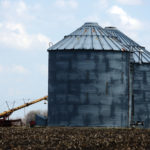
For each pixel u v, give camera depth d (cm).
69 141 6862
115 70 11006
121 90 11062
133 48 12762
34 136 7719
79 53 10950
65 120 10888
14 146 6425
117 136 7656
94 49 10906
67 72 11000
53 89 11125
